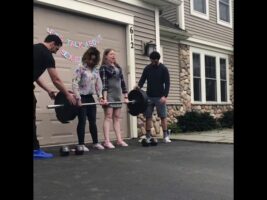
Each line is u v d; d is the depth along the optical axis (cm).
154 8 913
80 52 725
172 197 339
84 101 603
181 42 1186
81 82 596
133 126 831
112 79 656
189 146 697
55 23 679
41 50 522
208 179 412
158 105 749
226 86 1439
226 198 339
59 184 374
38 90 641
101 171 440
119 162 502
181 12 1196
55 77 541
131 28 841
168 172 445
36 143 522
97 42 764
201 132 1073
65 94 557
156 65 742
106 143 650
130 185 378
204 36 1302
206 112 1212
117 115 681
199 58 1284
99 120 757
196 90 1261
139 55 866
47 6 664
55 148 631
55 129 667
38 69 521
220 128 1230
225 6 1459
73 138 699
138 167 471
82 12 721
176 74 1157
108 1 782
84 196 334
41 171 432
